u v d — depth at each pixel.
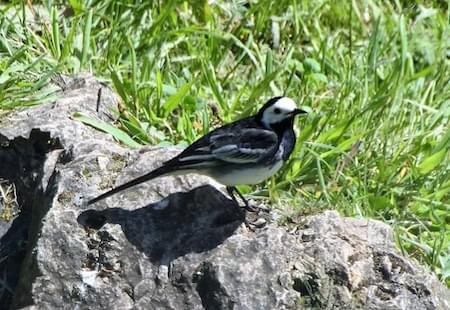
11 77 12.39
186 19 14.50
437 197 11.98
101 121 11.71
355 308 9.75
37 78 12.63
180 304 9.78
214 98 13.02
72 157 10.95
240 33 14.58
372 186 12.01
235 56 14.24
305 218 10.49
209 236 10.10
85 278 9.95
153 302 9.80
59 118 11.69
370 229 10.41
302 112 10.20
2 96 12.00
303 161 11.88
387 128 12.66
